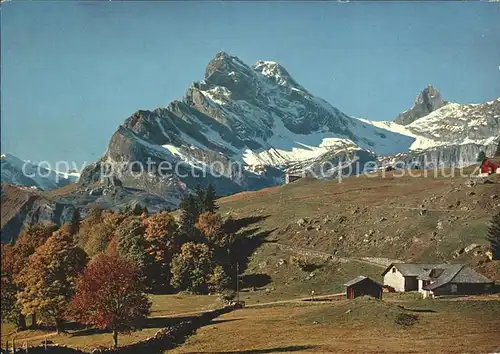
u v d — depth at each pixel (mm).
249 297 168250
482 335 99625
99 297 116625
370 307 119438
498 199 195125
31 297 124562
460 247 171125
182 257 187500
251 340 106125
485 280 143500
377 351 92000
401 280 157500
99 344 111125
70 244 131750
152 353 100812
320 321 117562
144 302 120125
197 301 164250
